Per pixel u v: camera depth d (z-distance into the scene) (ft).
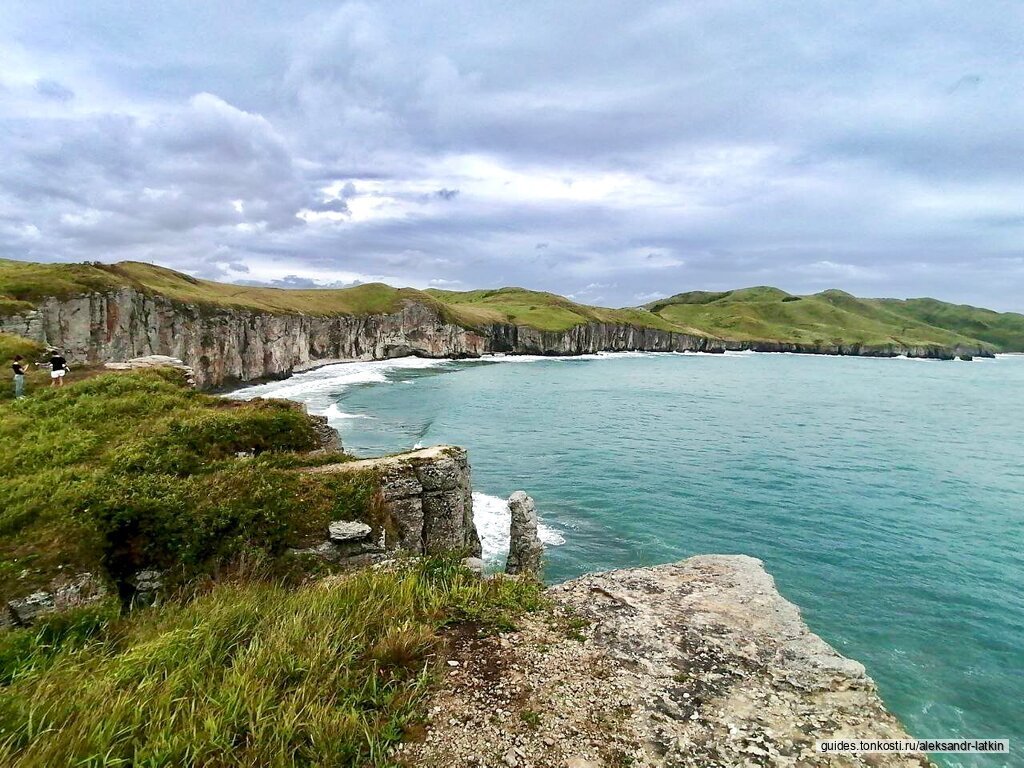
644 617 27.37
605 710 20.01
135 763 15.25
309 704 18.06
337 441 62.64
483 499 98.12
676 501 101.45
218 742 16.38
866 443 155.74
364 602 25.93
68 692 18.51
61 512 35.65
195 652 21.12
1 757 15.33
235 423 55.67
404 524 48.08
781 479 117.19
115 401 63.05
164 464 46.88
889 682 51.90
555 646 24.27
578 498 102.22
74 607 29.50
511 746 17.79
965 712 48.08
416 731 18.20
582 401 234.58
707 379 352.49
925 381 377.71
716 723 19.62
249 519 39.96
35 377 81.66
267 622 24.11
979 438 166.20
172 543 36.45
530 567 59.98
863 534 86.63
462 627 25.34
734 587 31.12
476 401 225.15
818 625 61.36
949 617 63.00
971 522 92.38
